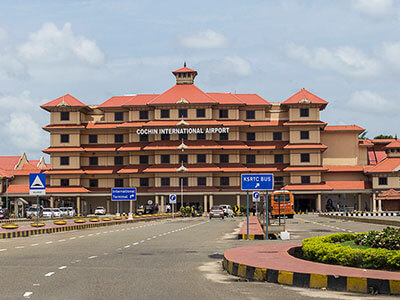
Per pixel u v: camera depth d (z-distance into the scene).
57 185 100.25
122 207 103.50
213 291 12.81
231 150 99.50
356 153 104.00
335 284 13.08
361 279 12.74
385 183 96.06
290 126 99.44
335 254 15.63
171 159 97.38
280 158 102.00
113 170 101.62
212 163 97.12
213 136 99.88
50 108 101.25
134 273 16.08
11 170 102.88
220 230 41.75
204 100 97.81
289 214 67.19
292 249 20.81
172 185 96.38
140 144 100.31
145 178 99.69
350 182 99.19
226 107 100.88
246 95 105.81
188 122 97.31
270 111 103.81
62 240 31.22
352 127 104.12
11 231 36.69
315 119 99.69
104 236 35.12
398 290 12.35
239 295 12.26
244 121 102.56
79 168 100.81
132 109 101.38
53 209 88.00
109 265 18.16
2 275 15.60
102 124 103.25
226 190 96.62
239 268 15.53
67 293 12.52
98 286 13.57
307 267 14.84
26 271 16.52
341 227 44.69
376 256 14.62
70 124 101.25
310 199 101.50
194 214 87.94
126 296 12.12
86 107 101.94
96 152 102.25
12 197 103.06
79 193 98.88
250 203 100.94
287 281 13.88
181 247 25.70
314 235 34.12
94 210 104.75
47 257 20.88
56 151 100.19
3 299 11.75
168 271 16.56
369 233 19.03
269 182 29.50
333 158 104.00
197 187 95.81
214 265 18.20
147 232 39.88
